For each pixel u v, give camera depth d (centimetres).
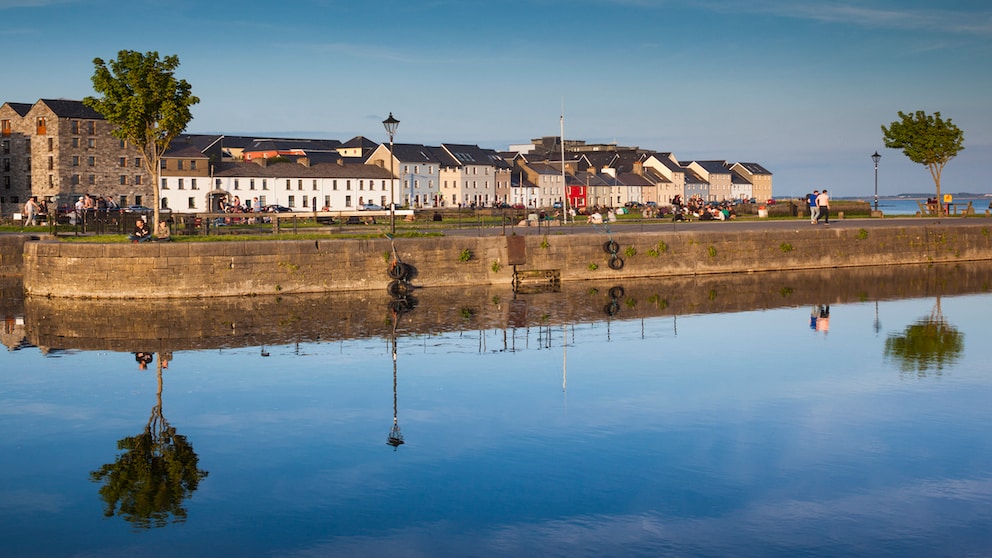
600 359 2648
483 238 4412
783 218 7350
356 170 14612
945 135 7825
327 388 2275
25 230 5416
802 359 2659
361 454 1733
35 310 3562
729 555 1289
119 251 3869
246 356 2680
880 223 6362
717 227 5831
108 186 12156
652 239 4816
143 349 2791
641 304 3794
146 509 1472
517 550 1308
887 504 1475
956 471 1633
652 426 1920
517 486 1554
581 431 1880
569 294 4100
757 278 4803
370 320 3322
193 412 2053
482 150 17412
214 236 4475
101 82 4709
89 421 1988
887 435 1856
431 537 1352
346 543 1336
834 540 1338
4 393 2242
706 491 1530
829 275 4984
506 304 3762
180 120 4759
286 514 1445
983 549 1305
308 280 4056
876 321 3381
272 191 13588
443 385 2306
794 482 1575
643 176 19312
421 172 15562
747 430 1889
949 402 2133
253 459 1709
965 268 5381
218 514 1448
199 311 3531
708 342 2933
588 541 1336
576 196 17512
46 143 11900
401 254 4234
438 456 1716
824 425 1931
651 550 1305
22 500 1514
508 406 2091
